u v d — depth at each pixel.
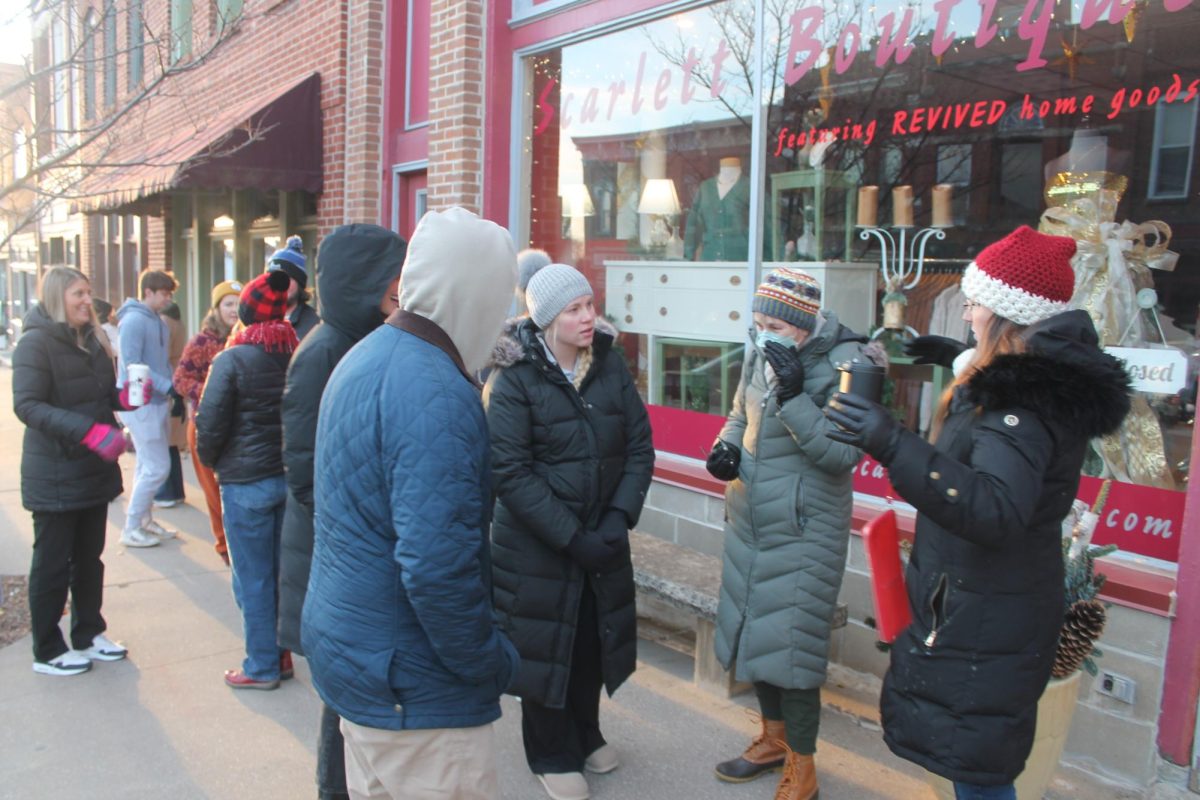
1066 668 2.64
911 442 1.99
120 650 4.36
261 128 7.51
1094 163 3.71
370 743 2.03
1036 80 3.89
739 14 4.80
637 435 3.26
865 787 3.25
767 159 4.73
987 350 2.13
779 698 3.28
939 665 2.14
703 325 5.03
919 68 4.26
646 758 3.46
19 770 3.38
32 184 5.53
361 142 7.45
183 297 12.31
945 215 4.22
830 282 4.54
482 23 6.04
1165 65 3.49
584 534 3.00
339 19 7.68
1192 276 3.38
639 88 5.34
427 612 1.90
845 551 3.04
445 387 1.97
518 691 3.05
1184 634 2.98
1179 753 3.01
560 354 3.14
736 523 3.12
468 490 1.94
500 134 6.08
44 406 3.88
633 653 3.23
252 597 4.02
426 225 2.10
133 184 8.02
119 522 6.82
